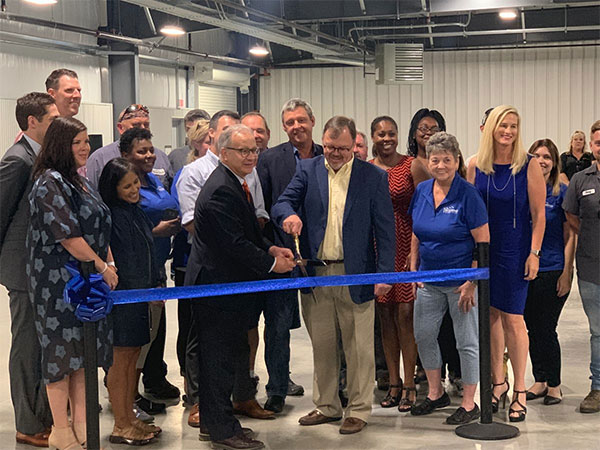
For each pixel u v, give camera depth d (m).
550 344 4.39
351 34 12.72
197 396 4.10
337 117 3.88
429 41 13.51
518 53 13.44
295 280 3.59
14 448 3.76
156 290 3.40
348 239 3.87
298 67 14.59
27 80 9.78
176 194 4.36
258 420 4.19
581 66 13.17
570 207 4.28
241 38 14.18
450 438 3.84
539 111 13.41
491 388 4.02
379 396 4.61
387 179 3.97
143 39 11.42
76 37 10.58
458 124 13.80
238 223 3.55
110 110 10.81
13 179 3.59
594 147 4.16
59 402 3.46
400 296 4.30
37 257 3.39
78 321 3.42
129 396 3.85
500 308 4.08
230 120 4.06
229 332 3.62
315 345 4.05
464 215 3.94
